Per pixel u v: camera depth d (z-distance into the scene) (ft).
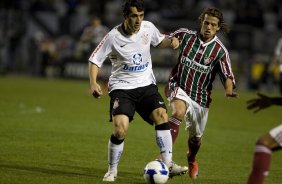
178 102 88.99
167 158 82.38
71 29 318.86
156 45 86.48
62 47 317.83
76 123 146.92
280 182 88.89
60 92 233.76
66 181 81.25
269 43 301.63
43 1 342.23
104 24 311.27
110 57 84.33
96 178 84.69
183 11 328.08
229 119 176.04
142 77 83.71
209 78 90.38
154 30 85.46
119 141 81.56
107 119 158.30
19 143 112.68
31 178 82.02
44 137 121.49
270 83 292.61
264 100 68.74
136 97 83.05
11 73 323.78
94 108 184.24
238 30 301.63
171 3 340.59
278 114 197.47
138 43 82.89
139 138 127.13
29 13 321.52
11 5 338.54
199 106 90.27
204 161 105.19
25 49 322.75
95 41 263.08
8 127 132.98
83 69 307.99
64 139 120.26
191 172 89.40
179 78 90.63
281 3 347.15
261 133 148.66
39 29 321.11
